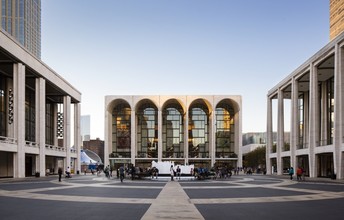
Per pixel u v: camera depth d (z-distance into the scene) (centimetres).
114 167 9900
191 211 1486
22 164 4975
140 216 1368
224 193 2383
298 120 6619
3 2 14325
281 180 4325
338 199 2003
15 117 4934
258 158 11162
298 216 1384
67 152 7281
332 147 4466
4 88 5559
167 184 3447
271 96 7588
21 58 4956
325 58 4772
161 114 9706
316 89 5169
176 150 10250
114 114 10300
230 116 10312
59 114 7731
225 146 10188
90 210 1536
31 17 15262
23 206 1673
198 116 10388
